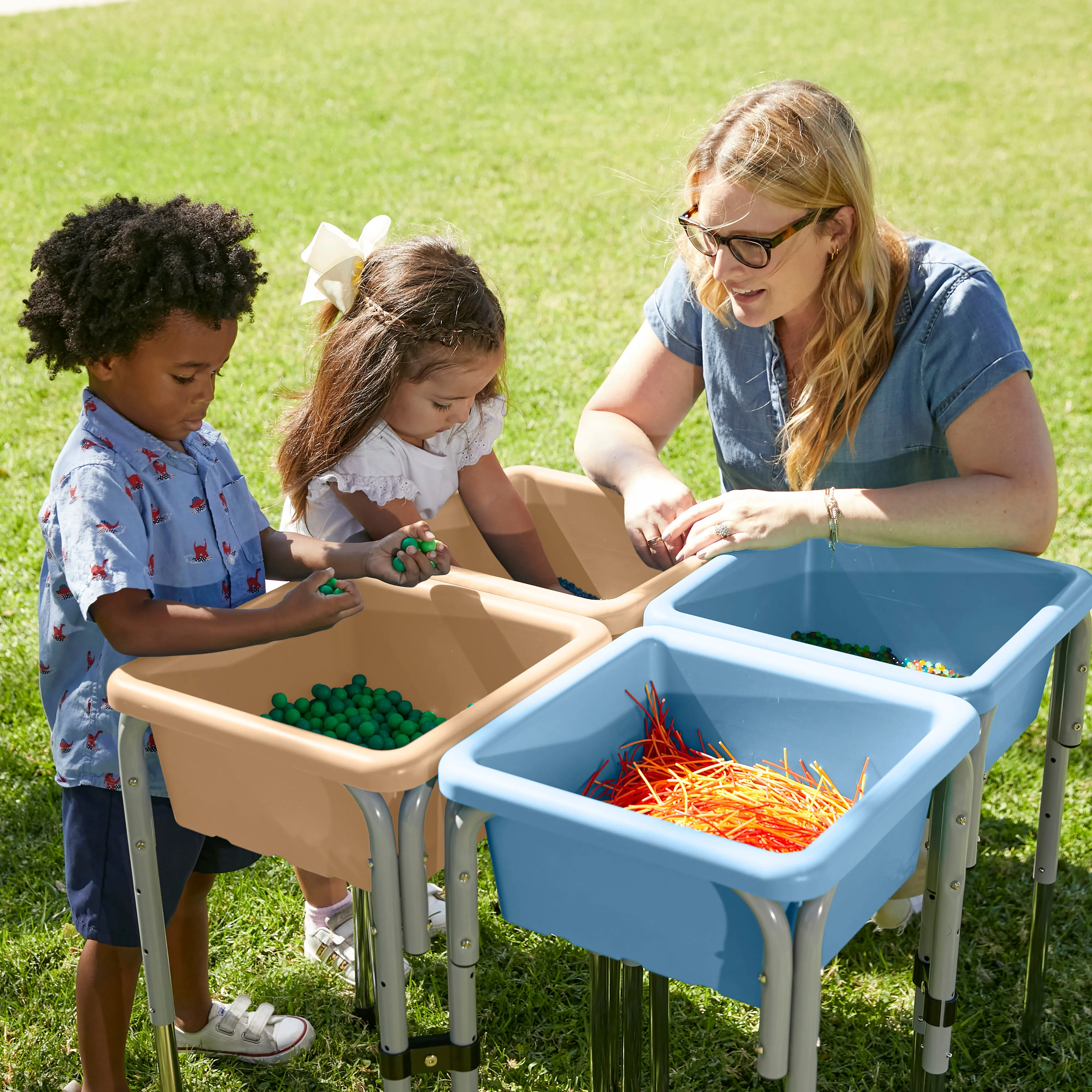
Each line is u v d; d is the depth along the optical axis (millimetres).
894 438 2152
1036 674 1841
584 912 1447
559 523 2484
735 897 1314
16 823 2723
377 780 1446
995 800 2816
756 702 1688
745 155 1885
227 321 1746
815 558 2168
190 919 2080
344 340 2070
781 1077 1339
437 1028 2236
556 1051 2213
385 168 8539
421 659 1988
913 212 7656
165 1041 1899
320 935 2396
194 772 1662
